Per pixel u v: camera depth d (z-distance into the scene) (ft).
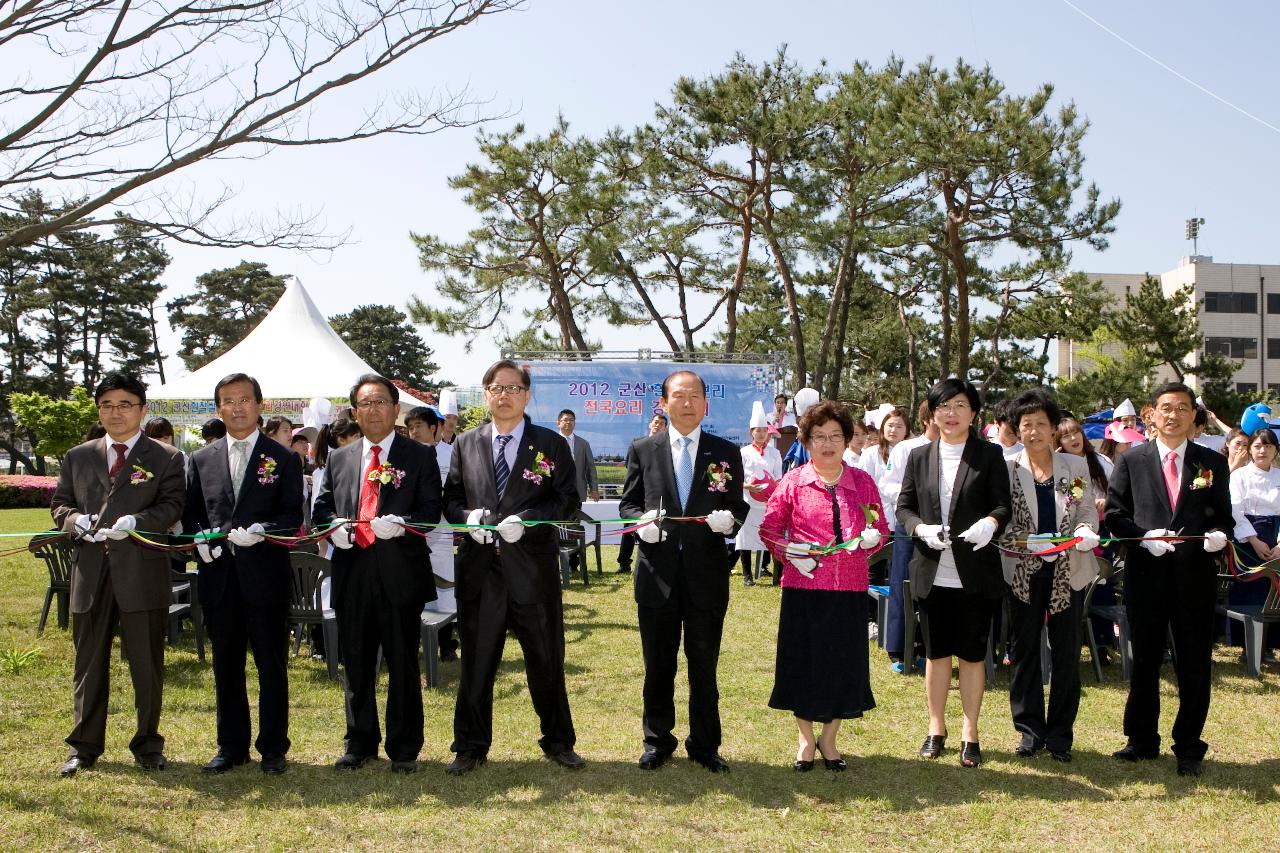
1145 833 13.02
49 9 22.54
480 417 81.61
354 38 23.72
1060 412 16.87
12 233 22.94
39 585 32.24
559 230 73.56
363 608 15.17
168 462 15.58
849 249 72.33
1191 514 15.26
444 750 16.35
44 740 16.48
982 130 68.33
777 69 70.59
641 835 12.83
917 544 16.12
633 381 52.90
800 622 15.34
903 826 13.25
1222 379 110.52
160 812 13.43
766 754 16.29
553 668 15.49
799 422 15.88
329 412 31.09
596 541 36.14
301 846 12.43
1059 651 16.03
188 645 24.38
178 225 24.63
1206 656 15.25
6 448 147.33
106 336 156.15
